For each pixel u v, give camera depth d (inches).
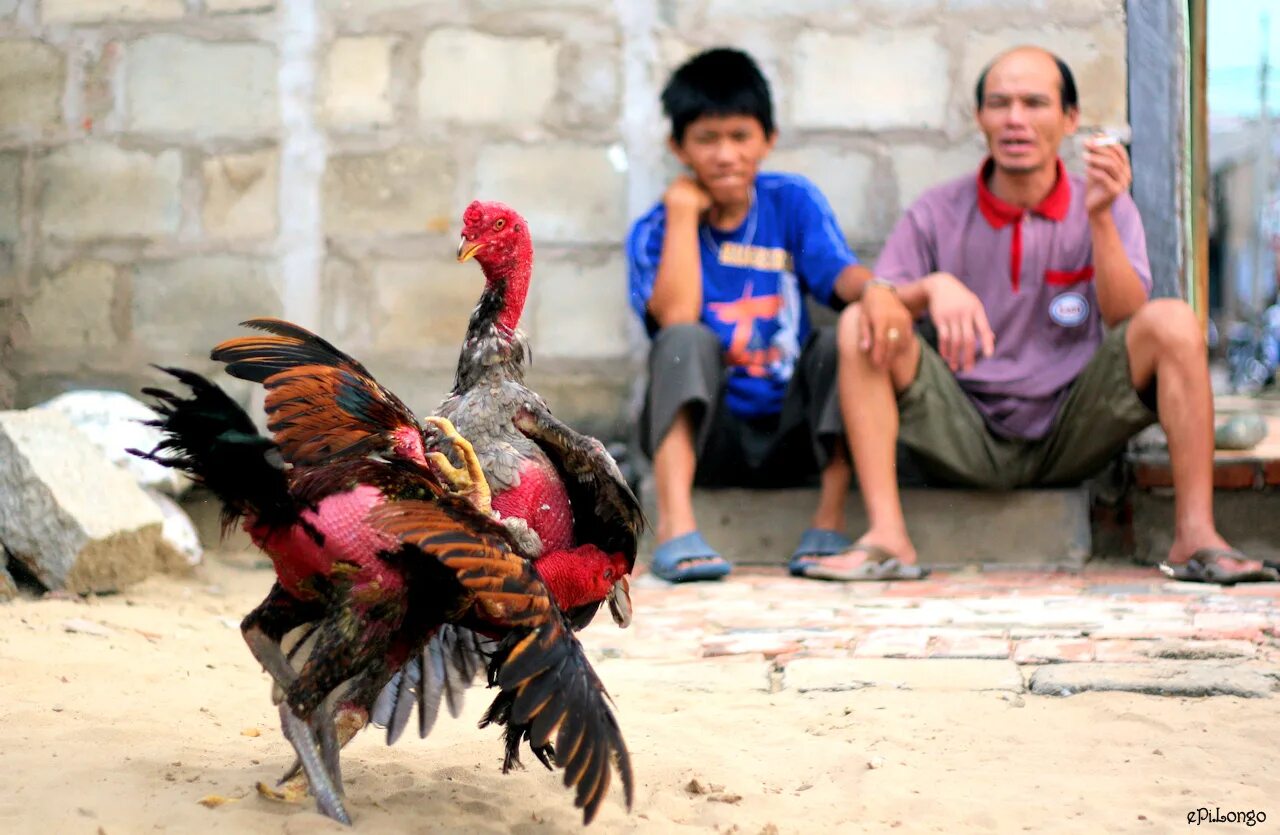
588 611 245.6
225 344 237.5
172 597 406.9
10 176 518.9
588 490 245.9
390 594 215.2
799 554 464.8
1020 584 435.2
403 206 513.3
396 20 511.2
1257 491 469.1
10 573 405.1
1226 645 333.1
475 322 250.2
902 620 377.1
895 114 510.3
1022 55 466.0
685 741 277.9
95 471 411.8
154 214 515.8
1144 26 500.4
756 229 490.3
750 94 468.1
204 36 513.3
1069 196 475.5
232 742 269.7
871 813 237.0
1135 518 482.3
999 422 466.6
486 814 233.1
